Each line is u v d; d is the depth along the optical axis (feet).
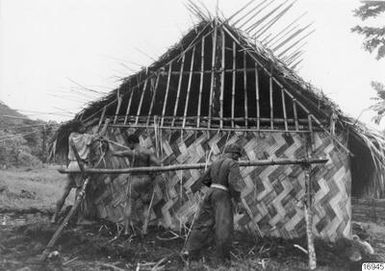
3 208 31.68
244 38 27.45
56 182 52.85
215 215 20.77
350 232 24.00
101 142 27.25
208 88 31.76
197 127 25.79
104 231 24.84
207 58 30.22
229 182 20.76
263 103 30.96
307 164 22.44
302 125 25.16
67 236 22.85
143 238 23.80
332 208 24.00
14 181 46.26
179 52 28.53
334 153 24.41
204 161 25.40
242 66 29.27
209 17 28.32
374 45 29.32
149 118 26.99
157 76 27.76
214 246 22.52
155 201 25.88
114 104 28.55
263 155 24.88
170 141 26.17
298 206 24.13
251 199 24.63
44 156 71.41
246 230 24.53
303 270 19.53
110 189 27.17
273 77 26.18
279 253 21.68
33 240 22.62
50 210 31.22
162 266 19.44
